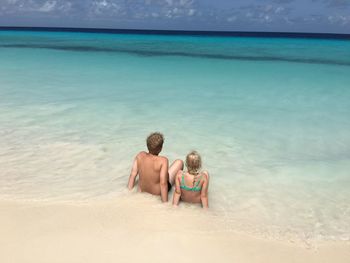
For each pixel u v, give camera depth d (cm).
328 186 590
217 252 373
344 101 1282
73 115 1006
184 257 357
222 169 653
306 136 864
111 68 2238
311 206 522
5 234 384
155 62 2673
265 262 366
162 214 453
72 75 1873
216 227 434
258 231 439
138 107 1132
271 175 630
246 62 2759
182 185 491
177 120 977
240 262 359
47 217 430
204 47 4922
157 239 385
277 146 788
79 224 412
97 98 1263
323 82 1734
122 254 354
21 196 510
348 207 521
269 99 1312
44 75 1833
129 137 816
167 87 1556
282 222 471
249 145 788
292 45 5844
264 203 527
